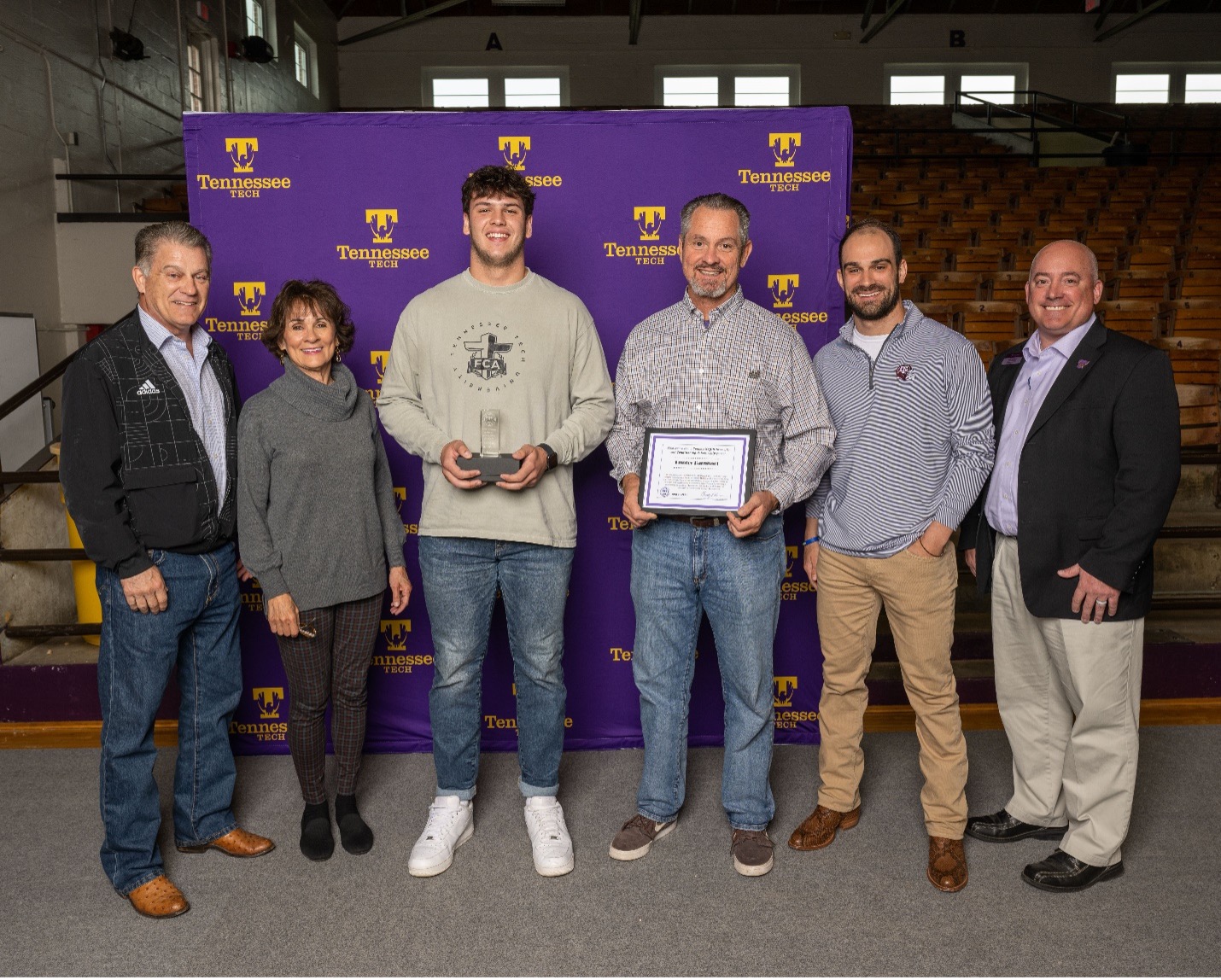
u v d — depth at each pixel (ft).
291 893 6.37
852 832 7.16
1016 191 30.09
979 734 8.98
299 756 6.89
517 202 6.46
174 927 5.97
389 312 8.39
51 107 18.79
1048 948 5.63
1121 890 6.26
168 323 6.20
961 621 10.84
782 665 8.75
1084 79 40.73
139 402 6.00
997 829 6.98
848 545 6.53
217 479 6.43
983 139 38.27
